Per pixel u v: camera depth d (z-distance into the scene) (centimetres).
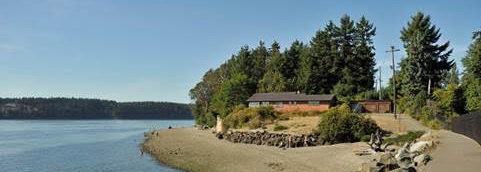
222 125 8062
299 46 12950
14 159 5388
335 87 10338
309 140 5206
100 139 8894
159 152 5619
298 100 8544
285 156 4341
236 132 6531
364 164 2995
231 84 10481
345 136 5150
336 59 10900
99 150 6412
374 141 4016
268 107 7981
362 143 4691
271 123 7212
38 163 4994
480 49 6762
